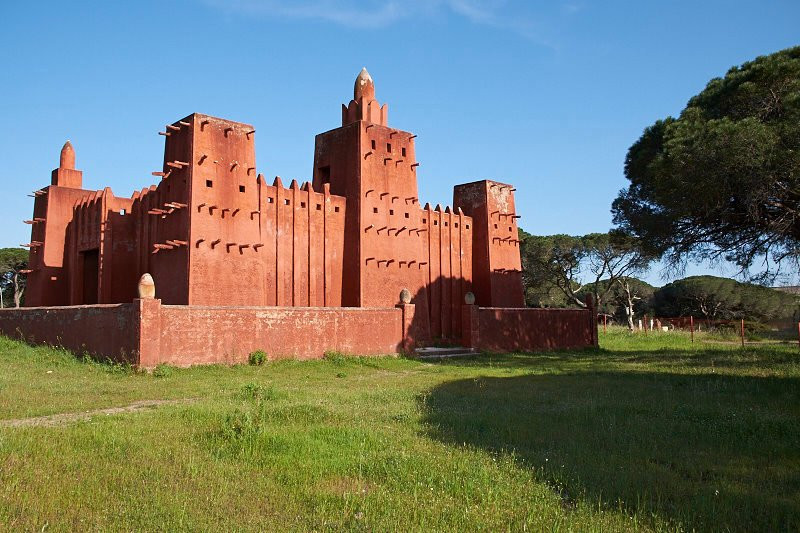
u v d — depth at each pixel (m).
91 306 19.61
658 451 8.34
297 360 21.14
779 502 6.12
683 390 14.62
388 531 5.38
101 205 26.48
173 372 17.25
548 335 32.22
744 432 9.49
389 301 28.89
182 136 23.69
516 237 36.78
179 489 6.45
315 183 30.64
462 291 34.22
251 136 24.72
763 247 22.17
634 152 25.97
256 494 6.39
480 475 6.98
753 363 20.81
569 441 8.88
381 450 8.27
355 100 30.20
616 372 19.62
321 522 5.59
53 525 5.39
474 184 35.88
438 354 26.45
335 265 28.08
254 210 24.48
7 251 56.25
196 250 22.41
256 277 24.14
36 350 20.34
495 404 12.51
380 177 29.34
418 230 30.80
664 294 64.00
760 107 19.58
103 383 15.11
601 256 51.38
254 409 10.84
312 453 7.96
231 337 19.53
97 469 7.08
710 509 5.94
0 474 6.74
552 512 5.91
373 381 17.28
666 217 22.66
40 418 10.72
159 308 17.70
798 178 18.09
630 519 5.68
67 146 31.59
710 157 18.06
